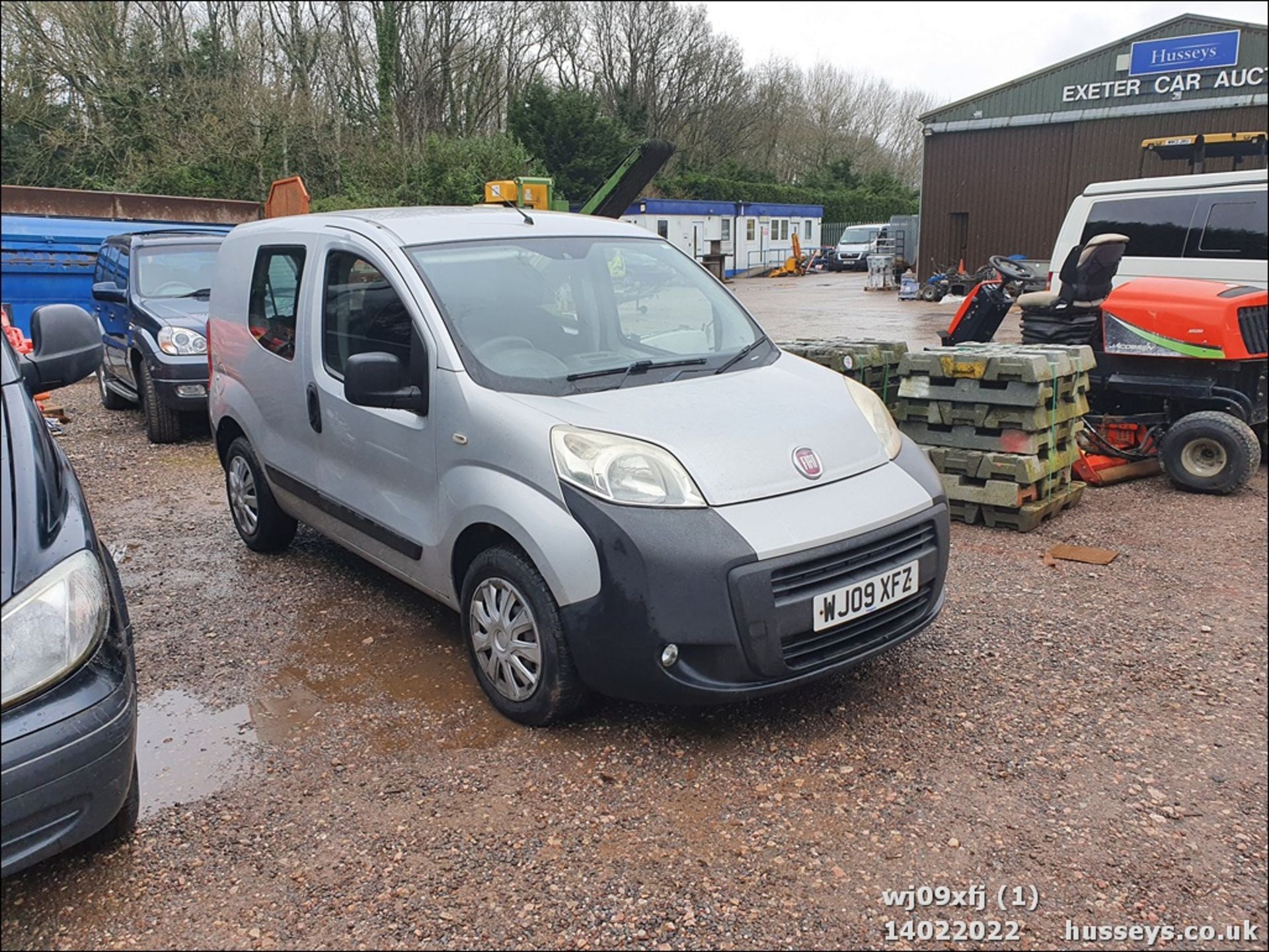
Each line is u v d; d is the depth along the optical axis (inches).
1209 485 263.7
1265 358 258.8
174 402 331.0
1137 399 290.4
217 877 109.5
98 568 108.7
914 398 239.8
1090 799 123.2
